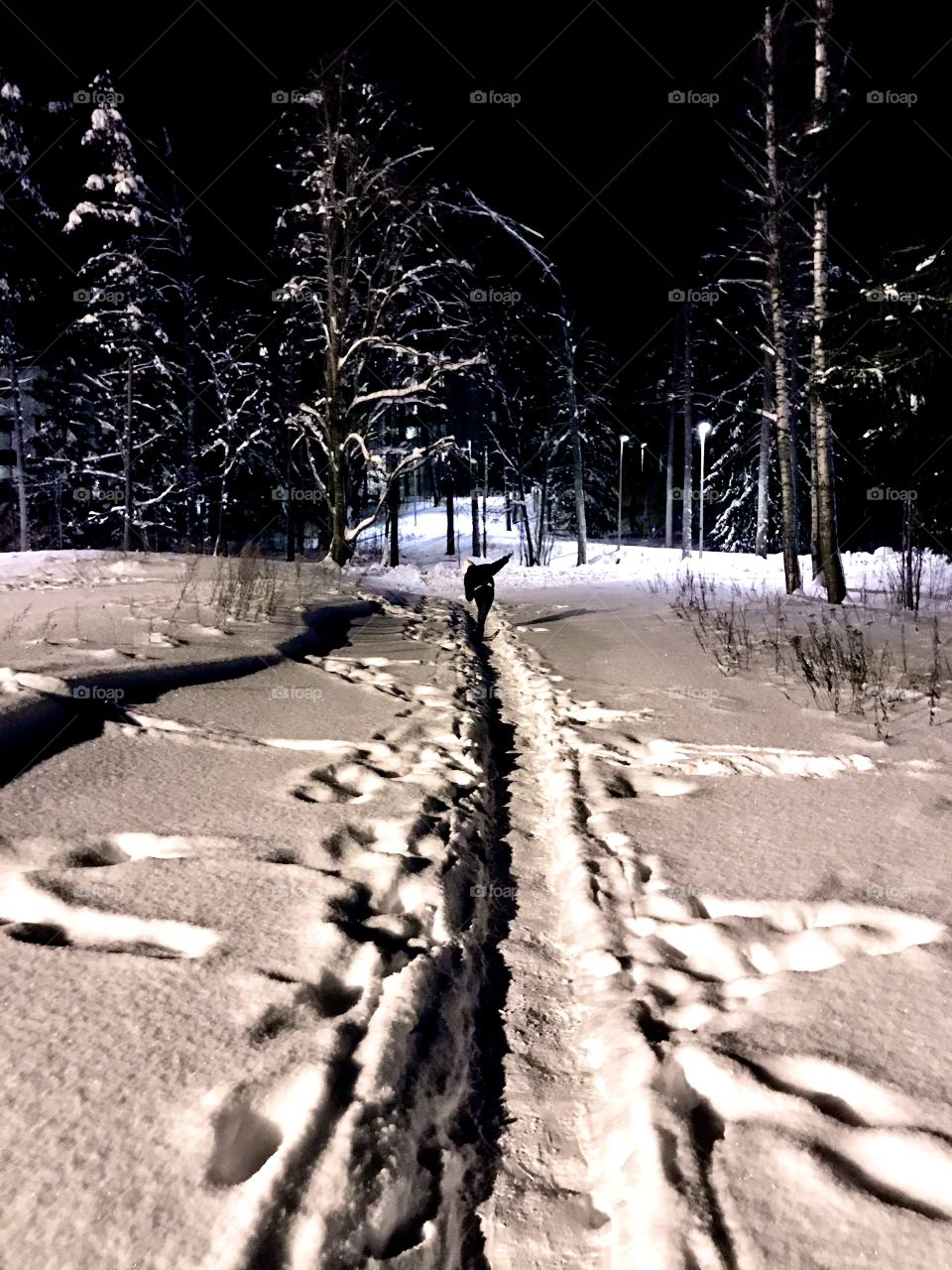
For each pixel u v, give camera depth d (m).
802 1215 1.88
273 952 2.83
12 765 4.63
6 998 2.53
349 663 8.46
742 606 13.67
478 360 22.45
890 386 11.91
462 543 55.41
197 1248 1.70
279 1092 2.15
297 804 4.27
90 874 3.37
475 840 4.14
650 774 5.11
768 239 16.03
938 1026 2.51
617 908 3.43
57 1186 1.84
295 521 33.00
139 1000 2.53
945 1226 1.83
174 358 28.36
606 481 53.62
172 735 5.44
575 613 13.95
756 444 38.28
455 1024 2.68
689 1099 2.35
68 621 8.95
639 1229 1.90
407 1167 2.04
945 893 3.38
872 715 6.39
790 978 2.83
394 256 22.97
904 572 14.09
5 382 28.69
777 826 4.20
